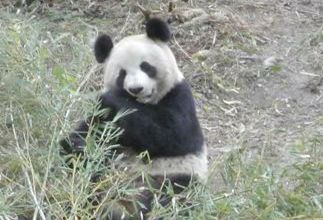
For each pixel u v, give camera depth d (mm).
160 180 10164
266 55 15148
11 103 11672
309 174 10734
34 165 10367
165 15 16000
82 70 13328
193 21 15852
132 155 10391
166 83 10344
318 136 12438
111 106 10383
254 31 15852
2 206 9391
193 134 10398
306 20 16297
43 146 11062
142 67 10312
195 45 15391
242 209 9961
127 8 16562
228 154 11445
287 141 12703
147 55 10328
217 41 15461
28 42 13133
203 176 10438
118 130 10266
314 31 15844
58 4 16812
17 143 10578
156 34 10602
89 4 16750
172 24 15883
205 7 16562
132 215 9922
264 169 11125
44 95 11812
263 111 13758
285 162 11906
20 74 12430
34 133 11281
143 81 10156
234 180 10664
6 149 11180
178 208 9586
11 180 10008
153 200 9820
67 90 11672
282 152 12289
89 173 9883
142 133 10148
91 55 13758
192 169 10289
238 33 15664
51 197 9844
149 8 16422
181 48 15125
